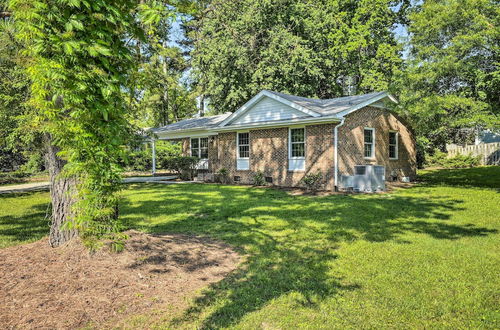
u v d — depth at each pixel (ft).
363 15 80.33
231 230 20.74
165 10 11.18
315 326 9.44
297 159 44.34
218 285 12.27
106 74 9.09
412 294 11.34
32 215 28.07
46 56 8.36
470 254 15.42
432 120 41.55
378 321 9.69
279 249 16.66
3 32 10.92
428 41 41.09
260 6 69.10
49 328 8.92
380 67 79.00
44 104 8.61
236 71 72.33
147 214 26.43
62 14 8.36
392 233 19.52
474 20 36.29
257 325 9.55
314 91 77.61
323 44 79.97
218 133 56.75
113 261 12.74
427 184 45.37
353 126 42.80
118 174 9.64
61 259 12.46
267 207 28.84
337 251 16.19
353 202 30.78
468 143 79.77
